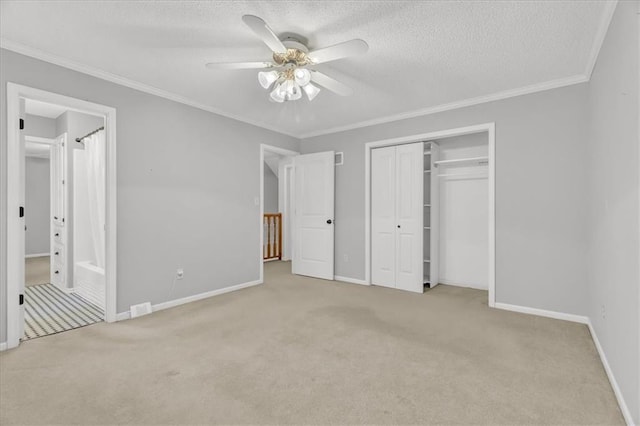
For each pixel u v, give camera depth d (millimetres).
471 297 3807
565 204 3027
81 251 4145
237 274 4148
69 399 1738
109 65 2721
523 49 2428
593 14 1985
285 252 6824
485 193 4188
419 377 1987
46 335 2631
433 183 4344
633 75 1510
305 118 4238
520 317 3094
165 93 3301
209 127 3789
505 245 3344
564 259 3035
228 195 4023
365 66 2717
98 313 3213
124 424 1548
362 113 4035
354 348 2396
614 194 1897
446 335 2648
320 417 1610
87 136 3883
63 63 2604
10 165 2355
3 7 1938
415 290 4059
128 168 3051
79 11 1986
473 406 1697
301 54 2225
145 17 2049
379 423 1568
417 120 3971
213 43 2363
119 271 2992
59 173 4336
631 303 1538
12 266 2371
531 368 2094
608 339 2029
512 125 3293
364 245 4469
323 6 1925
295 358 2234
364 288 4242
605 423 1566
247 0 1868
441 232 4535
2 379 1938
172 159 3412
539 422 1570
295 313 3199
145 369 2070
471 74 2879
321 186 4828
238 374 2014
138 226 3133
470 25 2111
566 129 3012
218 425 1549
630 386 1535
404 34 2227
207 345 2441
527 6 1911
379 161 4379
